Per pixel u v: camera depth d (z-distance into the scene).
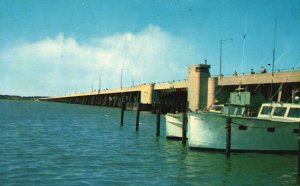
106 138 38.34
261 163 24.84
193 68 72.69
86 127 52.44
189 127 29.23
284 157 27.34
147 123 64.88
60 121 64.56
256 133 27.62
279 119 28.80
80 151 28.55
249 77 58.91
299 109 28.30
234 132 27.50
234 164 24.19
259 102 31.83
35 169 21.27
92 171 21.17
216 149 28.12
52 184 18.11
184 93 96.19
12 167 21.66
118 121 68.38
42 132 43.25
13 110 107.69
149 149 30.36
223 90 67.50
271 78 53.97
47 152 27.56
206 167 23.08
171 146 32.25
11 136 37.72
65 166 22.38
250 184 19.33
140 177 19.98
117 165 23.08
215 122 27.75
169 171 21.70
